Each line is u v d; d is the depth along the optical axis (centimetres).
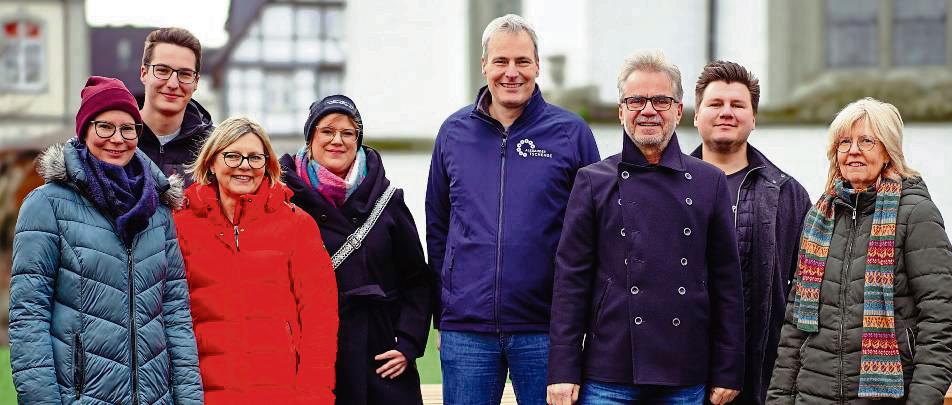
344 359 476
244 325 428
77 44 3609
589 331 459
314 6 3741
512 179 497
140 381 399
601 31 1552
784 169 1560
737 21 1551
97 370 392
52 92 3588
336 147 478
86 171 399
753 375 498
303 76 3734
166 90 507
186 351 412
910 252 414
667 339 446
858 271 422
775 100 1556
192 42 516
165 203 421
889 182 423
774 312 504
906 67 1560
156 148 509
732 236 456
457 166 506
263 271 432
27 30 3584
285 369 432
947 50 1553
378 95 1675
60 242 394
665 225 450
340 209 482
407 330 492
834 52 1566
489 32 507
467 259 496
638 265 448
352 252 478
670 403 451
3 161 1897
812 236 438
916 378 407
